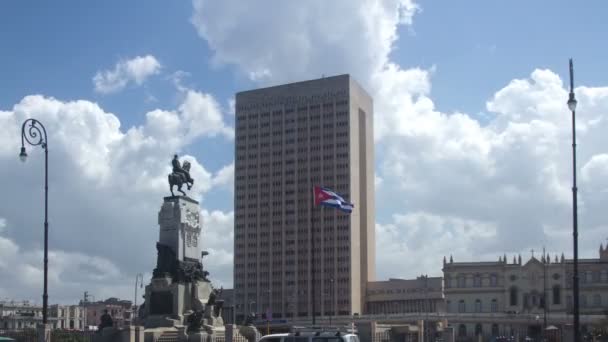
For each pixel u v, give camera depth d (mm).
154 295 103188
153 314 102875
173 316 101562
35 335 108625
